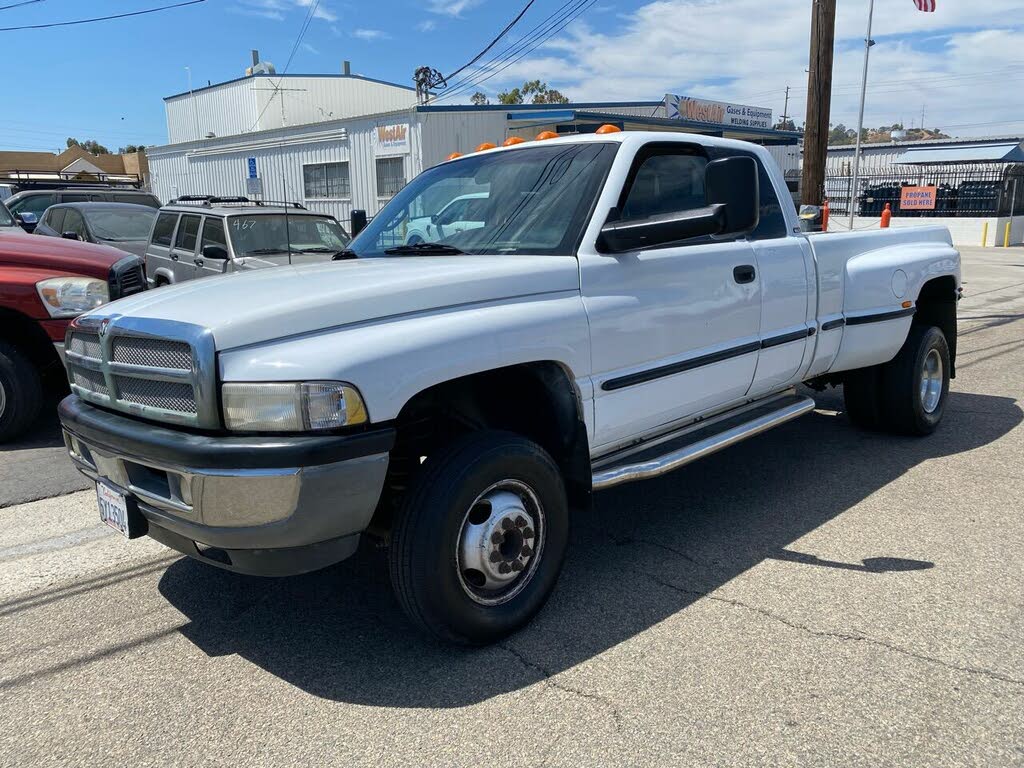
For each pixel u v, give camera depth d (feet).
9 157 146.82
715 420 14.11
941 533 13.60
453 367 9.45
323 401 8.54
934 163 108.99
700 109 87.92
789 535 13.69
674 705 8.98
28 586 12.32
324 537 8.93
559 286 10.87
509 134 69.67
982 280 55.77
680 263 12.45
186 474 8.70
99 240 38.01
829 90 38.60
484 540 9.91
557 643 10.38
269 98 123.44
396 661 10.05
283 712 9.05
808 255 15.34
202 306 9.41
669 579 12.14
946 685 9.24
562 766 8.04
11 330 19.35
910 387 18.24
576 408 11.04
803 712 8.80
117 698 9.39
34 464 17.99
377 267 11.03
